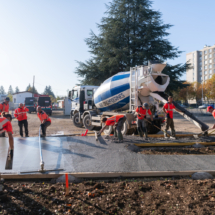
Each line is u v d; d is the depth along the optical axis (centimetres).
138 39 2700
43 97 2872
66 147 742
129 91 1033
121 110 1145
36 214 348
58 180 469
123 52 2617
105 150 694
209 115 2512
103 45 2838
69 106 2911
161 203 374
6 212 349
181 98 6781
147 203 375
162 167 527
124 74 1080
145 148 741
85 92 1520
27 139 903
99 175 485
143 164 550
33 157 621
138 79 975
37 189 430
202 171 495
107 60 2792
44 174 480
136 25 2803
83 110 1504
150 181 472
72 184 455
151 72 941
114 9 2911
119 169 512
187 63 2875
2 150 715
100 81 3019
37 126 1587
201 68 11200
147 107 879
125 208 362
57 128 1452
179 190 420
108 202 380
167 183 453
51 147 745
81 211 355
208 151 688
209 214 337
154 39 2845
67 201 384
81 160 588
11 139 409
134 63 2675
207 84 6806
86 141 836
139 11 2777
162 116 1048
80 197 398
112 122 818
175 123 1719
